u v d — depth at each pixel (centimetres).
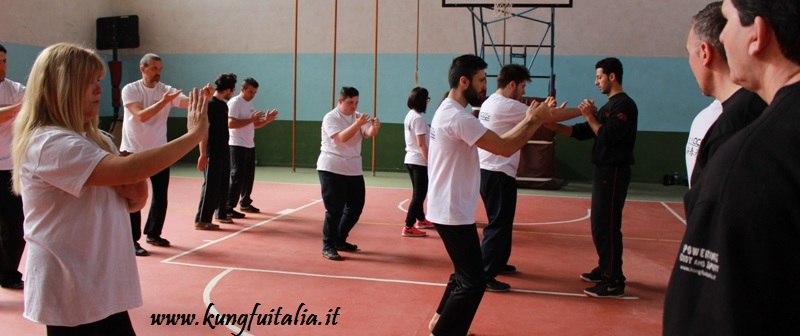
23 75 1245
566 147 1355
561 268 590
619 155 475
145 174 216
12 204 461
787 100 122
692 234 130
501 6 1087
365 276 543
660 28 1307
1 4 1189
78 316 217
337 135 583
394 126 1424
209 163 717
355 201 621
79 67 221
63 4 1356
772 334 119
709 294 124
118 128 1430
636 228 808
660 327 429
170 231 717
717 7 185
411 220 715
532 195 1095
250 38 1472
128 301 236
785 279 116
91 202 220
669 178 1300
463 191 353
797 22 122
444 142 356
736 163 123
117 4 1516
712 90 191
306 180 1241
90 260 220
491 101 500
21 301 448
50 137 214
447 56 1388
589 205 991
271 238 691
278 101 1473
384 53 1415
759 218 117
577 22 1333
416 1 1391
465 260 353
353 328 412
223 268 559
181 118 1511
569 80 1345
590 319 443
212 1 1482
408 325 420
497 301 480
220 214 770
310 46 1446
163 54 1515
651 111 1324
